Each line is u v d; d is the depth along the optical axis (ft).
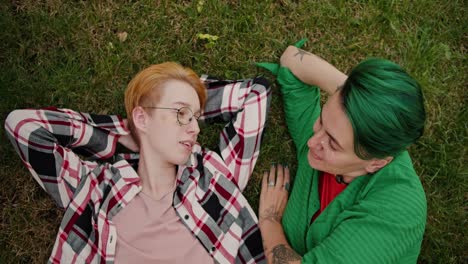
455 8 8.81
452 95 8.77
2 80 8.00
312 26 8.68
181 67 7.03
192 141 6.86
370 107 5.06
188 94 6.84
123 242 6.84
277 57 8.56
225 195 7.30
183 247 6.89
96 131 7.22
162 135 6.77
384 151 5.32
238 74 8.52
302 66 7.59
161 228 6.88
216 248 7.10
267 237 7.38
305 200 6.98
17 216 8.01
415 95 5.08
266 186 8.05
